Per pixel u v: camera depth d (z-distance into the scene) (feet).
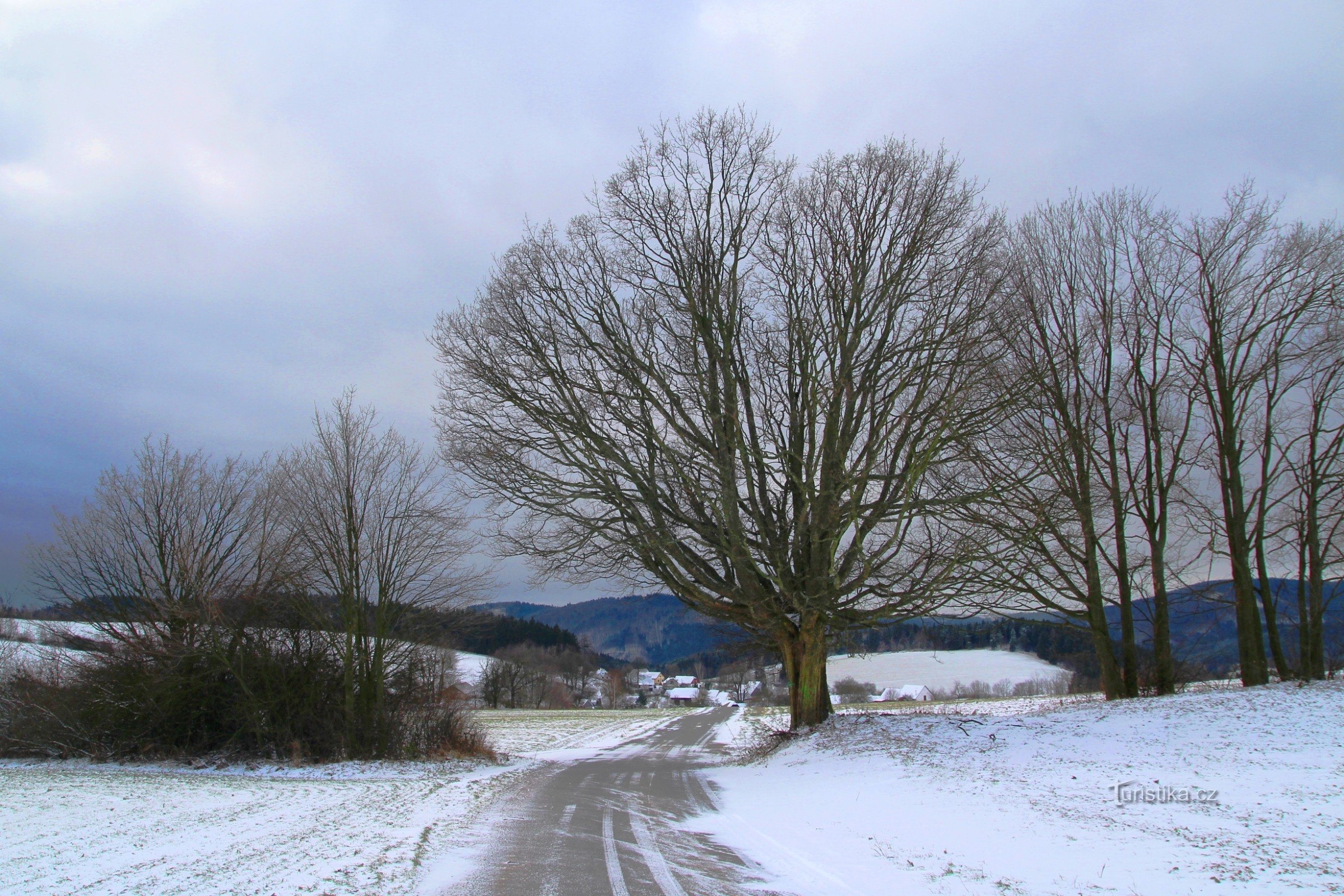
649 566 69.41
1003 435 74.18
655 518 66.74
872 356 66.85
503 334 69.00
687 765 73.67
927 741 56.34
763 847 31.71
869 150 70.03
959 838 30.73
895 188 68.49
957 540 63.41
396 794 48.37
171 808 41.24
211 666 74.13
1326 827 28.17
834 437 66.08
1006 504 65.57
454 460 70.59
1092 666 113.60
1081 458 77.51
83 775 61.00
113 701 73.97
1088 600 80.23
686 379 68.28
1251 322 78.33
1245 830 28.32
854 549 64.69
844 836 33.35
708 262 69.87
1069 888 23.22
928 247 66.23
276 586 75.61
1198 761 42.16
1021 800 36.27
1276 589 85.81
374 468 77.25
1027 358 75.97
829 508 62.39
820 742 62.80
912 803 38.52
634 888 24.63
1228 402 78.64
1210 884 22.61
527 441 68.23
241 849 30.14
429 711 79.97
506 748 103.76
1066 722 58.49
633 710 248.52
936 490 66.28
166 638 75.41
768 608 68.23
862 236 68.54
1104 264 82.17
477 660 305.53
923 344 63.98
